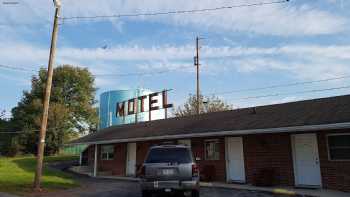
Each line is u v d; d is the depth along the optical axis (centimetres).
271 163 1775
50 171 2802
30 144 5641
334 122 1415
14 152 5494
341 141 1541
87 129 6397
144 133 2456
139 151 2608
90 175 2723
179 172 1176
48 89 1738
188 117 2670
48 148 5497
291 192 1466
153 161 1209
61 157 4700
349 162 1496
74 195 1516
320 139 1605
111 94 5116
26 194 1524
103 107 5172
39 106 5638
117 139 2550
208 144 2114
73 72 6322
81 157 3472
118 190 1672
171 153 1216
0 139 5866
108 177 2491
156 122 2884
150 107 3266
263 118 1853
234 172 1948
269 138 1803
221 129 1870
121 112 3628
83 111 6334
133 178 2302
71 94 6391
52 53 1762
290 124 1574
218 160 2030
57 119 5472
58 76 6228
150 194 1224
